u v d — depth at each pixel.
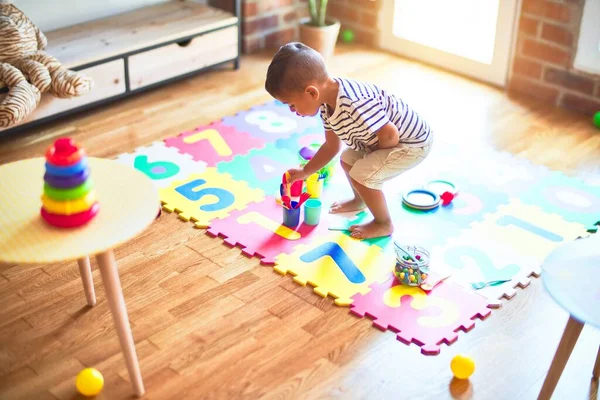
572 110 3.27
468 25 3.67
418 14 3.75
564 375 1.86
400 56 3.80
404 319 2.02
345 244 2.32
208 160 2.77
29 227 1.58
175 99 3.26
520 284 2.17
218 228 2.38
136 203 1.68
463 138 3.00
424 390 1.80
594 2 3.04
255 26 3.77
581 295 1.55
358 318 2.03
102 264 1.60
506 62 3.43
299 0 3.92
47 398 1.76
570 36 3.16
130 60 3.10
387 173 2.29
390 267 2.23
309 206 2.39
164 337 1.94
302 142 2.92
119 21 3.34
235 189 2.59
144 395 1.76
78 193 1.56
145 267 2.21
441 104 3.29
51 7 3.18
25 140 2.86
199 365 1.86
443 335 1.96
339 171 2.74
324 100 2.16
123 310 1.67
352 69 3.63
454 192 2.59
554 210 2.53
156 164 2.72
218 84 3.43
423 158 2.33
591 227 2.44
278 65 2.09
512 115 3.21
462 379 1.83
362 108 2.14
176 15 3.45
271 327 1.99
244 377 1.82
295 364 1.87
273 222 2.42
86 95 2.99
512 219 2.47
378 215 2.35
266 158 2.80
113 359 1.87
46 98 2.85
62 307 2.04
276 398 1.76
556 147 2.96
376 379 1.83
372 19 3.87
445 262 2.25
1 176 1.76
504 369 1.87
